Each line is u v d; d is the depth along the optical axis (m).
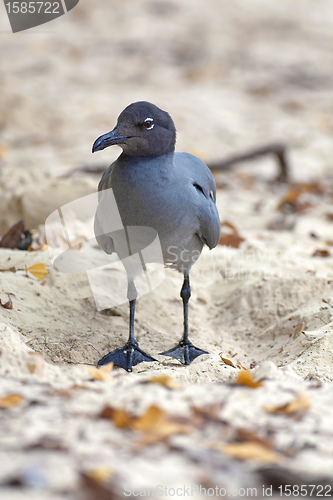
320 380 7.42
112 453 4.59
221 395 5.87
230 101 26.92
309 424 5.38
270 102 27.08
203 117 24.78
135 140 7.66
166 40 34.06
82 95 26.09
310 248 12.97
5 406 5.35
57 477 4.20
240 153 19.25
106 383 6.36
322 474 4.60
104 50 32.06
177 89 27.89
